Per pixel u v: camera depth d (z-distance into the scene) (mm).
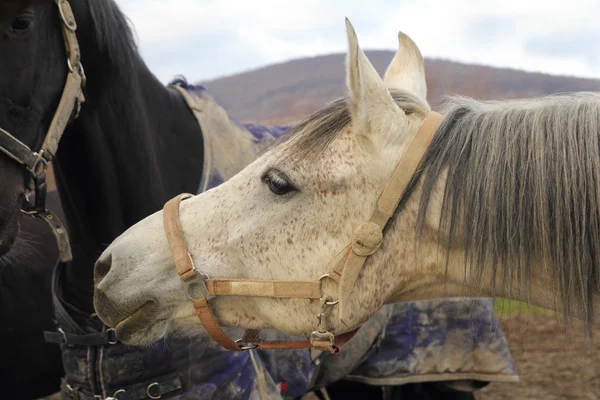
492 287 1624
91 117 2098
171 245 1745
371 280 1677
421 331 2664
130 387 1967
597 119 1566
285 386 2205
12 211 1858
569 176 1541
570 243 1528
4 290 2418
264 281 1689
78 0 2033
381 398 3145
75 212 2205
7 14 1797
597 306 1623
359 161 1661
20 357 2482
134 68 2172
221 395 1976
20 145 1874
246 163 2320
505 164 1592
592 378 4309
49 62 1961
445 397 2973
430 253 1696
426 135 1670
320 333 1671
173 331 1822
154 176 2205
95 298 1818
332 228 1665
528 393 4148
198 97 2438
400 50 2039
